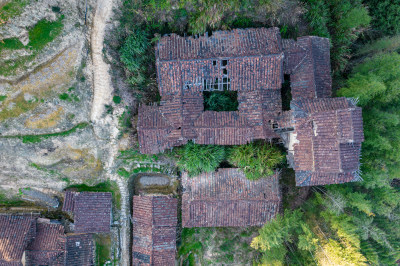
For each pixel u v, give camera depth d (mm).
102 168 17062
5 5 13914
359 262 14805
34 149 15961
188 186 17016
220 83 15914
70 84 15445
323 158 14086
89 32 15227
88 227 16547
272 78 15711
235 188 16891
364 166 16562
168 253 17109
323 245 16094
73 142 16281
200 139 16156
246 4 15281
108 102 16094
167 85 15734
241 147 16781
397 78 16031
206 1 14258
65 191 16844
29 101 15273
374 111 16484
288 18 16344
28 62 14836
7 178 16359
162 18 15508
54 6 14438
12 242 15906
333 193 16359
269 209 16812
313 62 15641
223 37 15648
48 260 16484
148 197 16812
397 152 15773
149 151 16297
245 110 16078
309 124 14359
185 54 15227
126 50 15492
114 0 14844
